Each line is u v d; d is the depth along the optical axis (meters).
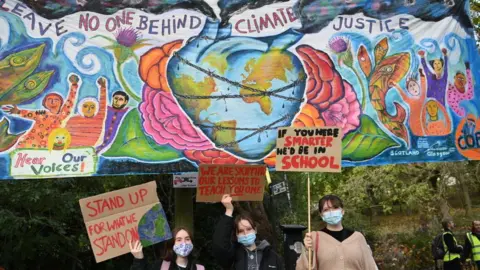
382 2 7.42
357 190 15.23
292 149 5.65
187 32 6.84
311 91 7.01
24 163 5.98
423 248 15.09
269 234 7.76
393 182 15.46
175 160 6.47
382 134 7.09
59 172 6.09
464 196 18.19
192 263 5.28
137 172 6.33
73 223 11.27
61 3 6.48
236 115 6.77
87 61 6.45
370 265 5.21
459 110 7.43
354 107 7.07
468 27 7.71
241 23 7.01
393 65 7.30
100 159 6.24
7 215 8.80
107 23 6.60
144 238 5.20
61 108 6.24
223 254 5.30
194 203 11.98
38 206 9.42
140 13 6.73
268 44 7.02
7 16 6.28
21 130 6.05
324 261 5.15
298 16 7.16
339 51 7.18
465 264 12.14
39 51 6.30
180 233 5.17
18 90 6.14
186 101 6.66
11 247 10.15
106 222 5.09
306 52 7.09
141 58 6.64
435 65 7.43
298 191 14.01
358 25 7.30
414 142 7.16
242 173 5.73
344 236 5.27
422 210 16.67
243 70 6.90
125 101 6.47
